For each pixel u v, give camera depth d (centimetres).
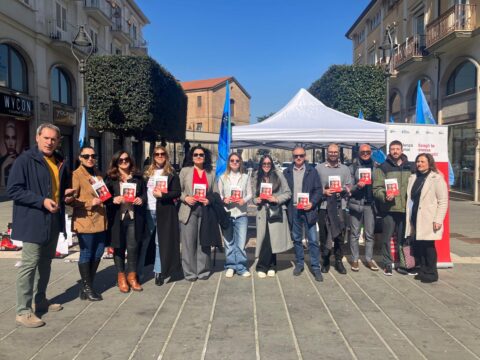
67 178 412
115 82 1767
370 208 555
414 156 585
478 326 377
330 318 394
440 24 1602
